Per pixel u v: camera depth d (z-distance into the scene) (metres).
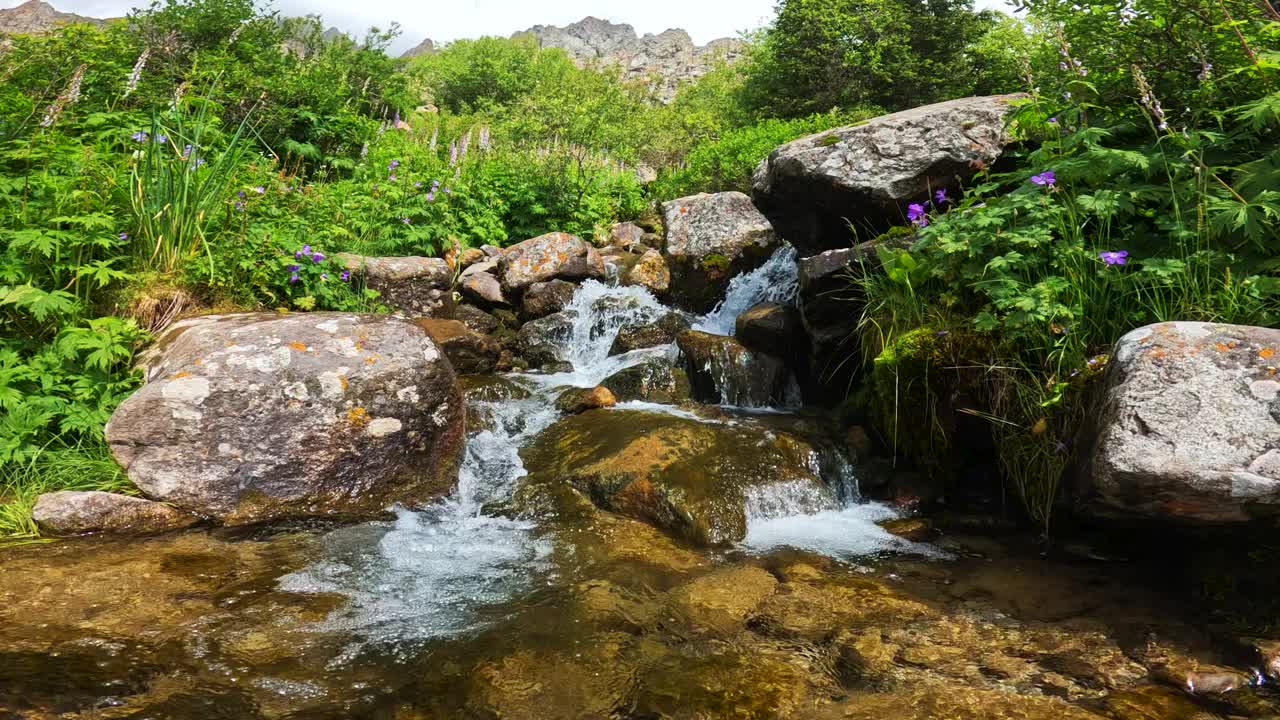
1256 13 3.65
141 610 2.54
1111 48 4.16
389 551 3.24
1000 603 2.78
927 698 2.12
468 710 2.03
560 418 5.02
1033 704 2.09
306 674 2.19
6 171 4.95
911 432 4.10
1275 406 2.55
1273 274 3.27
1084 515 3.20
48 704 1.93
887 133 5.32
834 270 4.84
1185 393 2.64
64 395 3.88
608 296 7.01
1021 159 4.94
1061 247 3.59
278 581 2.86
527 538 3.47
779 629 2.58
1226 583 2.80
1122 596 2.80
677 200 8.49
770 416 5.02
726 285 7.63
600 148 13.18
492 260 7.88
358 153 10.30
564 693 2.13
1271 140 3.71
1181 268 3.21
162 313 4.58
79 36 8.76
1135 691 2.15
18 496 3.35
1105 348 3.44
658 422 4.44
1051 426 3.44
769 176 5.93
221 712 1.96
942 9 18.84
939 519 3.77
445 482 3.99
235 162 5.43
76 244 4.39
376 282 6.59
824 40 18.14
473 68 31.25
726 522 3.58
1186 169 3.55
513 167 10.03
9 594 2.59
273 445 3.57
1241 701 2.09
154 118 4.96
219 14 10.51
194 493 3.43
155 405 3.47
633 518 3.68
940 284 4.16
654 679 2.22
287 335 3.89
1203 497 2.51
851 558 3.30
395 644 2.40
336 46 14.12
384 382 3.88
